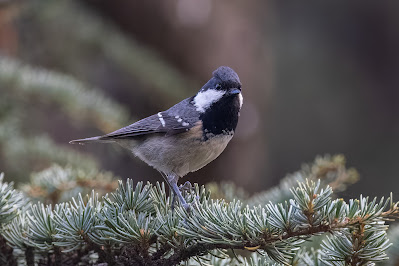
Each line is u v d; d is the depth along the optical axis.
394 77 20.30
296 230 4.09
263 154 15.09
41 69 10.90
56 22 12.46
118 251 4.60
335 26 20.61
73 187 6.68
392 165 19.50
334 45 20.64
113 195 5.08
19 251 4.68
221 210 4.58
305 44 20.48
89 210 4.61
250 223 4.20
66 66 12.89
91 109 9.70
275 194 6.45
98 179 6.87
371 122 20.00
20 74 9.66
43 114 11.33
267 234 4.13
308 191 4.01
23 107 10.07
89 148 11.89
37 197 6.58
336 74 20.41
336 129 19.91
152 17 14.23
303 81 20.19
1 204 4.72
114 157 12.00
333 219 3.95
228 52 14.79
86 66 13.20
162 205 5.26
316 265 4.68
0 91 9.66
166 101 13.34
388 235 5.34
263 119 15.30
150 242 4.50
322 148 19.61
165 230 4.47
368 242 4.11
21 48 12.48
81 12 13.10
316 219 3.98
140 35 14.41
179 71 14.67
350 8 20.41
